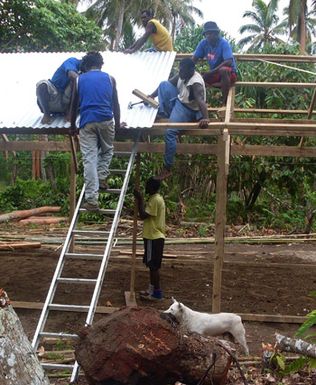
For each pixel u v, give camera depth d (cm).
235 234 1591
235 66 945
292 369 561
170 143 766
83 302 830
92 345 468
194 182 1870
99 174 711
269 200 1869
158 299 841
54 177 2044
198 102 767
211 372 477
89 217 1658
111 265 1026
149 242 823
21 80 912
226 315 638
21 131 784
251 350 679
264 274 1023
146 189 824
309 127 734
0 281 920
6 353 383
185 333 489
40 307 801
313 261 1208
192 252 1234
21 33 2109
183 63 791
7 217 1542
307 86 911
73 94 717
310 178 1736
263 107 1683
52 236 1387
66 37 2148
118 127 733
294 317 780
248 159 1686
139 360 459
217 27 948
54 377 592
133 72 922
